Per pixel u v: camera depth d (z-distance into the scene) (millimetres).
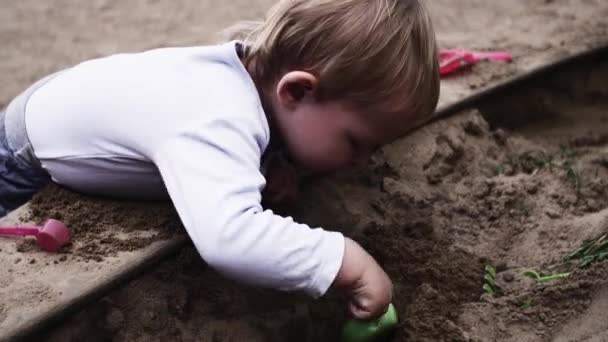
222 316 1824
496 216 2117
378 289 1665
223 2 3736
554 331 1731
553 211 2094
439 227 2092
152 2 3795
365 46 1717
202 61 1785
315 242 1634
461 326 1787
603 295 1740
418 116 1831
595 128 2820
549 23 3225
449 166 2361
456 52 2787
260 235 1582
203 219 1575
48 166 1894
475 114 2561
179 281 1805
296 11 1770
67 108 1855
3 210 1999
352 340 1796
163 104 1711
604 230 1920
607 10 3318
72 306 1602
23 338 1534
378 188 2209
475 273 1937
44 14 3746
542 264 1925
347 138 1795
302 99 1769
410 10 1791
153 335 1729
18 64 3314
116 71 1828
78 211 1865
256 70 1835
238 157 1634
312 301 1904
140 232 1811
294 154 1851
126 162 1775
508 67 2799
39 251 1743
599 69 2998
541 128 2844
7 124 1983
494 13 3385
